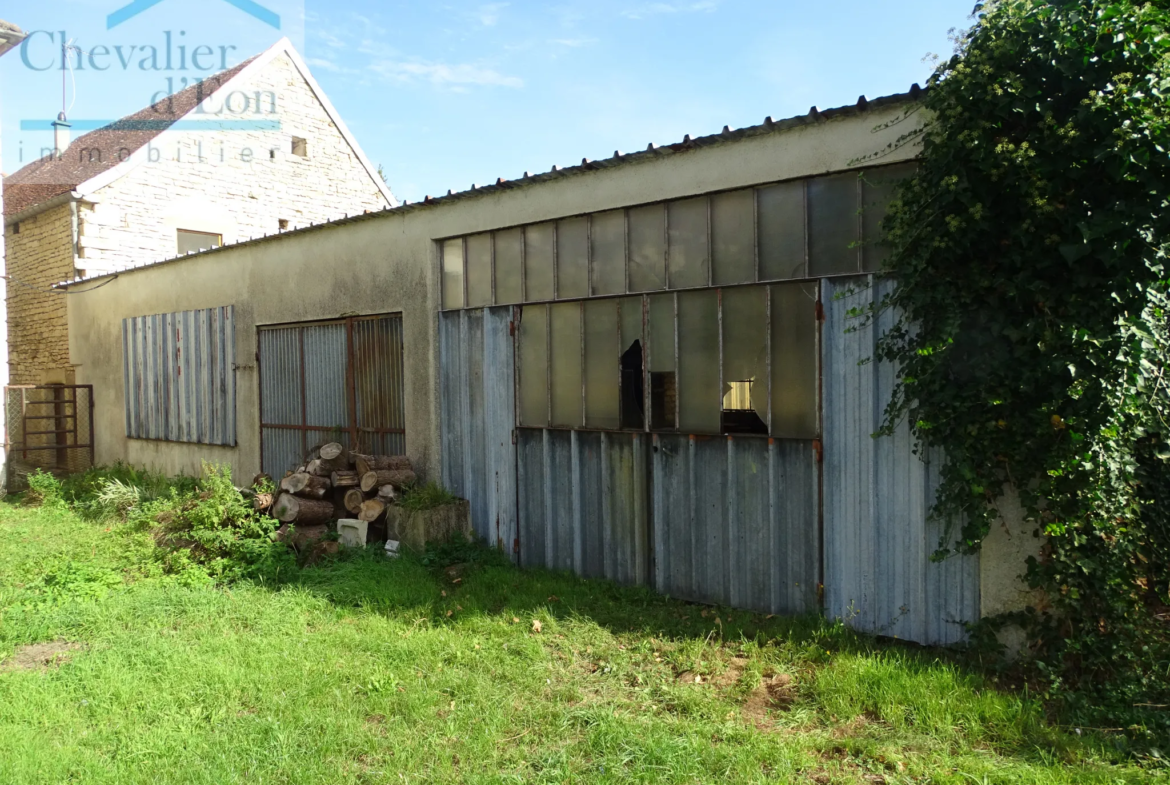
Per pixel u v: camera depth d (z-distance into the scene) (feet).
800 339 16.79
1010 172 13.03
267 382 30.68
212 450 33.71
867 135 15.53
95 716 13.30
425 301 24.58
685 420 18.83
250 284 31.17
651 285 19.31
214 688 14.10
